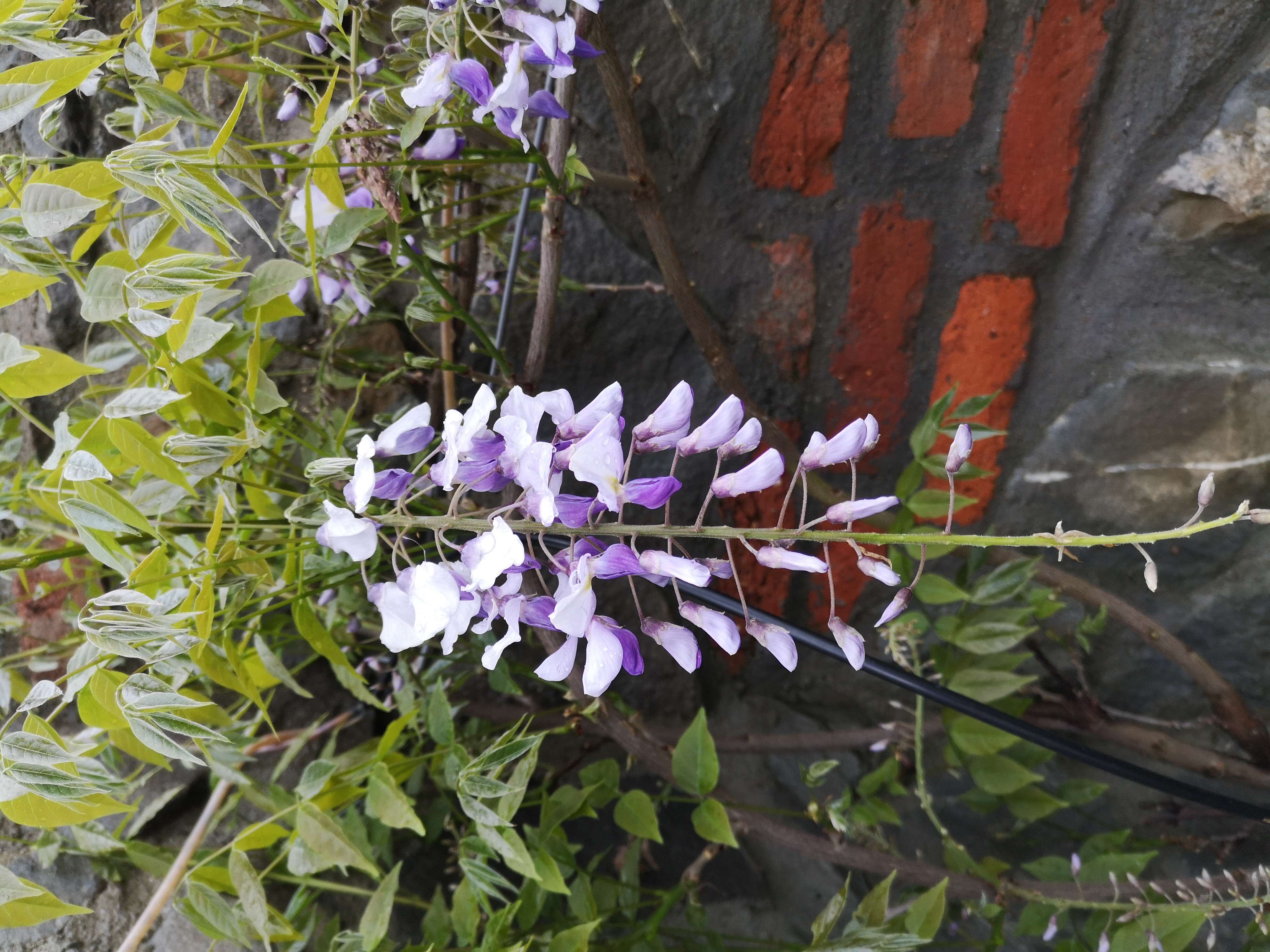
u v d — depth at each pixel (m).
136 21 0.48
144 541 0.52
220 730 0.60
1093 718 0.71
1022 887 0.64
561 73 0.44
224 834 0.67
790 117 0.69
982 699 0.63
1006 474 0.77
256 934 0.56
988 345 0.74
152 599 0.48
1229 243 0.66
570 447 0.40
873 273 0.73
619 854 0.80
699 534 0.41
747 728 0.85
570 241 0.72
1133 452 0.72
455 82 0.45
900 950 0.55
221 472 0.50
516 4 0.45
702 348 0.64
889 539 0.40
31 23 0.45
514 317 0.72
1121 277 0.70
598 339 0.74
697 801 0.66
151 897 0.64
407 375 0.70
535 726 0.75
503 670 0.66
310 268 0.48
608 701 0.61
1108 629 0.76
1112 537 0.37
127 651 0.44
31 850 0.63
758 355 0.76
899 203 0.71
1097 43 0.65
